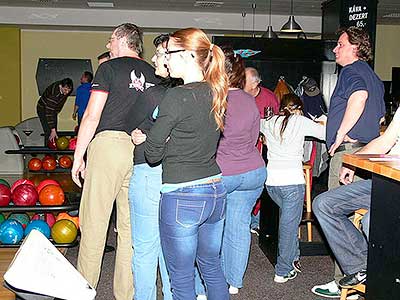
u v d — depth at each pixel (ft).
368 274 8.35
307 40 19.40
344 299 10.66
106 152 10.00
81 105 25.09
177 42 8.12
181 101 7.70
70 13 35.24
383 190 7.86
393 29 40.93
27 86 39.50
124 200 10.57
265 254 15.65
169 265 8.39
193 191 7.97
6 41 38.34
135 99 10.06
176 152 7.96
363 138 11.43
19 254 6.61
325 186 16.37
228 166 10.92
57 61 39.55
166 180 8.08
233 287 12.48
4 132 27.76
